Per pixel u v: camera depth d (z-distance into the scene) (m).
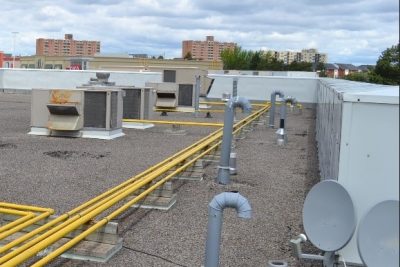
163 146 11.92
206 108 23.39
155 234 5.47
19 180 7.70
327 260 3.92
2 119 16.59
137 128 15.25
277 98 26.81
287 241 5.42
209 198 7.13
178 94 21.36
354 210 3.60
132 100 15.22
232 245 5.25
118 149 11.18
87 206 5.60
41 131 12.80
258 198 7.27
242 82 27.67
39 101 12.62
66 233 4.29
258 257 4.94
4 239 4.92
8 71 30.22
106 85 14.83
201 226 5.79
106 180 7.95
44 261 3.90
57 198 6.72
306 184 8.32
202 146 9.47
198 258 4.82
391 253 3.17
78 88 13.09
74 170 8.65
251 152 11.71
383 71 52.56
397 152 3.86
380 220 3.18
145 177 6.66
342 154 3.97
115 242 4.90
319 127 12.57
